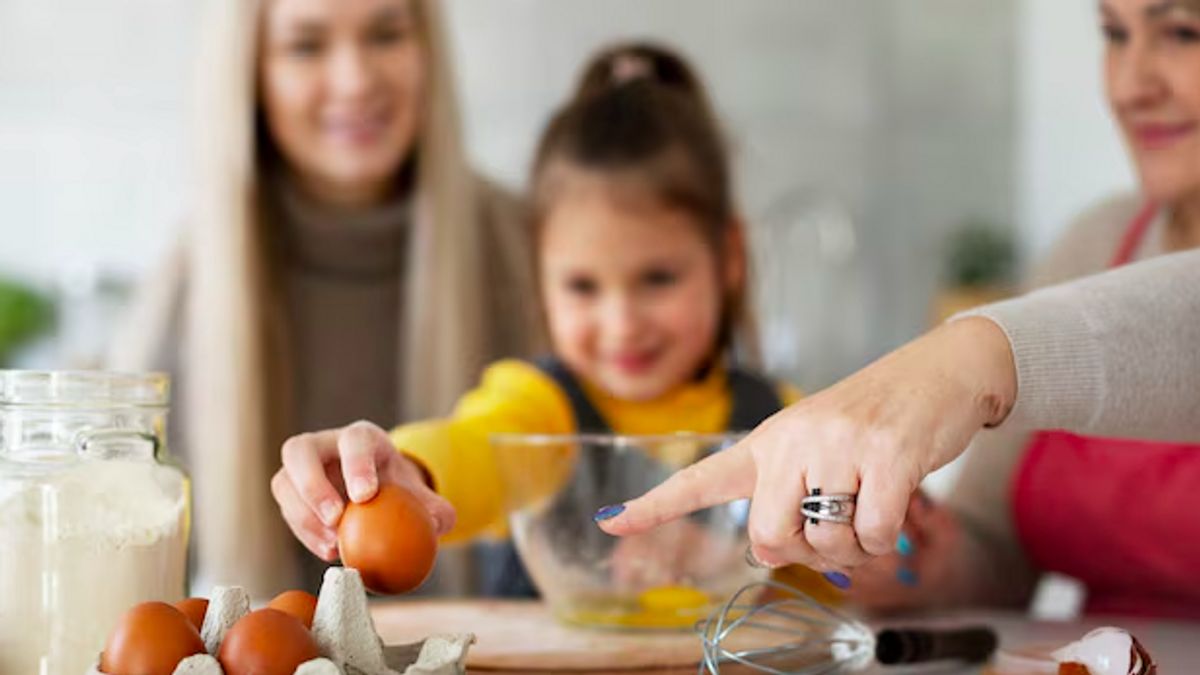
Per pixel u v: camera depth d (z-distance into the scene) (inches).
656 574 35.3
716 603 35.5
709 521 35.1
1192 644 38.0
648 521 26.5
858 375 26.2
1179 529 46.6
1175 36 41.5
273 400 72.0
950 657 33.5
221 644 23.4
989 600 50.8
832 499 24.7
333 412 75.1
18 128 147.1
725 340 60.2
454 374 71.8
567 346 54.5
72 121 148.1
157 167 149.6
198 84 74.2
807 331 163.0
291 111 70.4
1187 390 27.5
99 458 27.9
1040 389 26.5
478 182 80.3
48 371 27.8
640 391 53.9
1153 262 29.3
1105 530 48.5
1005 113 167.2
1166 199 44.6
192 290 73.9
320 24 68.7
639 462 35.1
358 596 24.5
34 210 147.6
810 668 32.2
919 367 26.0
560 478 35.7
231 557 69.3
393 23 69.8
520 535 37.6
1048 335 26.8
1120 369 26.9
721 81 163.0
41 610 26.8
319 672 22.2
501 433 46.8
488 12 157.8
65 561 26.9
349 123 69.9
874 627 40.1
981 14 166.2
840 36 164.9
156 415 29.5
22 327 136.5
